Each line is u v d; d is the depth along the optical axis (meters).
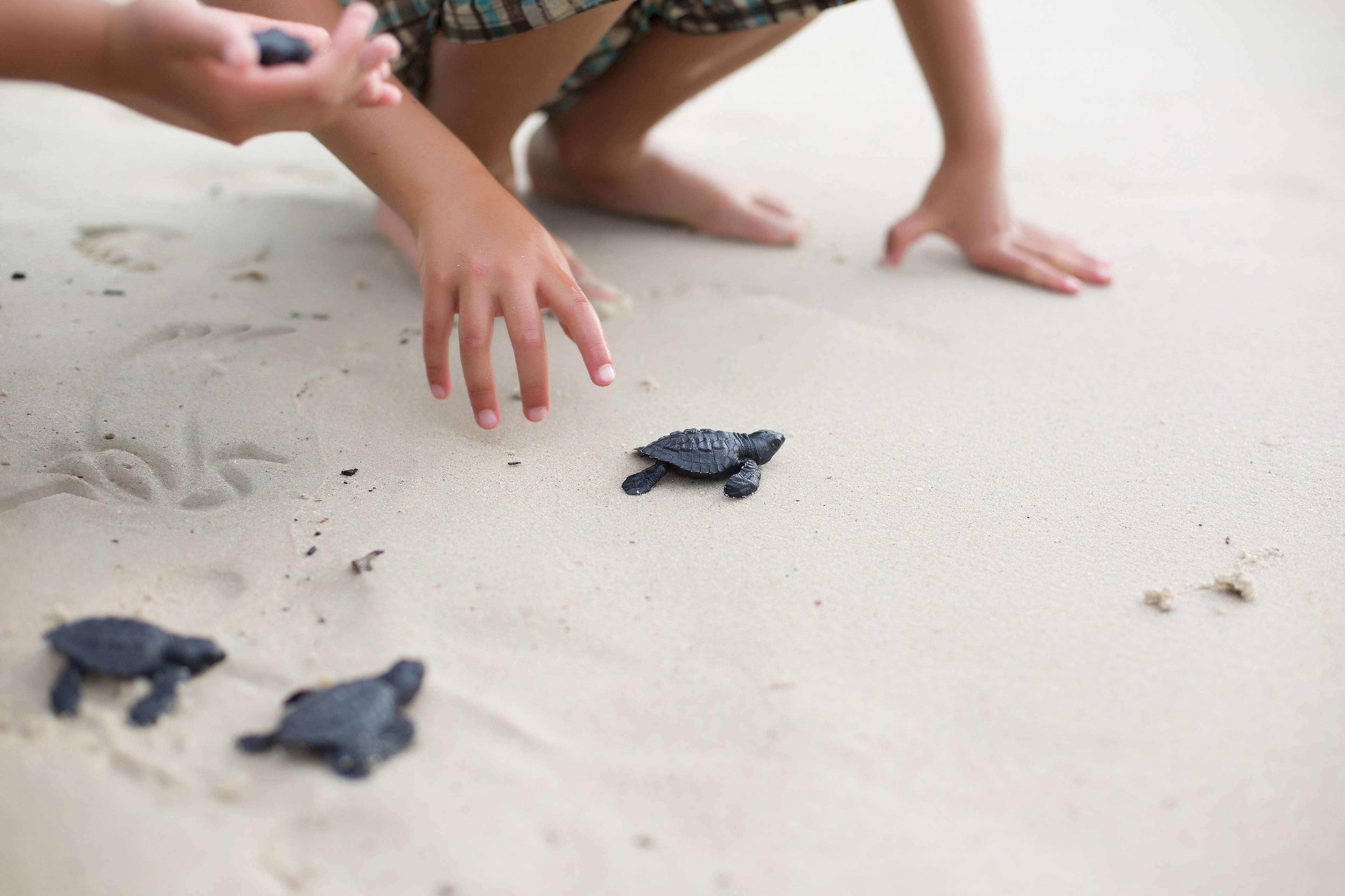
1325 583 0.44
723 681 0.40
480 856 0.34
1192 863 0.35
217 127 0.38
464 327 0.47
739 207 0.72
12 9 0.35
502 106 0.61
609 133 0.70
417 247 0.50
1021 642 0.42
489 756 0.37
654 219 0.75
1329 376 0.58
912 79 1.13
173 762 0.36
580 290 0.48
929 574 0.45
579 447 0.52
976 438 0.53
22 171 0.75
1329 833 0.35
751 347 0.60
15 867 0.33
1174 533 0.47
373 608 0.42
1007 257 0.68
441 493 0.48
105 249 0.65
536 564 0.44
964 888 0.34
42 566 0.42
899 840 0.35
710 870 0.34
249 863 0.34
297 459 0.49
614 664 0.40
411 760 0.37
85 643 0.38
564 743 0.37
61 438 0.48
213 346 0.56
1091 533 0.47
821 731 0.38
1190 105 1.01
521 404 0.54
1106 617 0.43
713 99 1.04
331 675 0.39
